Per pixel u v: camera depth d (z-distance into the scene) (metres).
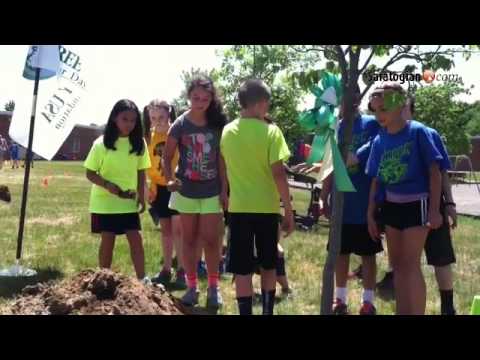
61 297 3.75
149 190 6.47
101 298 3.83
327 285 3.69
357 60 3.42
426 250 4.88
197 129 5.30
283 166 4.31
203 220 5.36
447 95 24.19
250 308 4.36
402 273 4.29
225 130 4.46
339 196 3.64
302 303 5.67
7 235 9.55
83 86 6.87
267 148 4.29
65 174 30.80
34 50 6.64
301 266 7.64
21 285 6.01
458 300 5.97
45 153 6.79
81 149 62.53
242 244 4.38
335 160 3.61
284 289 6.09
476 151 47.06
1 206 13.95
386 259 8.48
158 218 6.89
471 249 9.53
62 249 8.30
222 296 5.82
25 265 7.12
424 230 4.20
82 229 10.48
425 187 4.21
